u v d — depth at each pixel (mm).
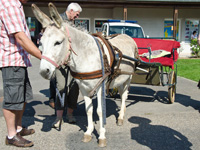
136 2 16156
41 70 2854
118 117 4715
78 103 6082
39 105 5918
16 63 3430
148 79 5727
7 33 3373
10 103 3471
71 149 3639
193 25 19531
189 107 5801
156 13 19031
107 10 19078
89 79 3443
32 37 18578
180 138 4027
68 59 3188
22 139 3713
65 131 4324
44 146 3734
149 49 5801
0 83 8562
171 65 5766
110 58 3693
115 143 3836
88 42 3439
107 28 10273
